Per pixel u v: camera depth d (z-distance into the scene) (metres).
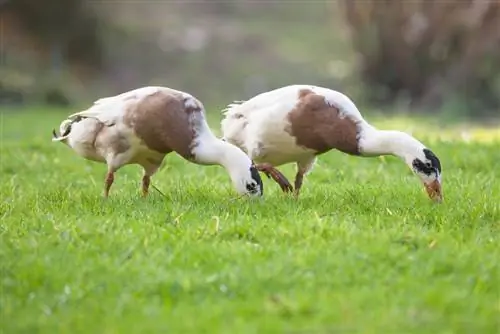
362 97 40.31
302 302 7.96
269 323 7.54
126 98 12.85
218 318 7.71
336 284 8.57
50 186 15.08
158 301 8.22
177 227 10.80
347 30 41.50
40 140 22.45
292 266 9.03
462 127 29.58
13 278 8.85
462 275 8.88
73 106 40.72
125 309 8.02
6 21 46.22
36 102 41.28
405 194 13.32
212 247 9.73
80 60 47.88
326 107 12.59
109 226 10.80
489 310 7.89
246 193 12.20
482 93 37.72
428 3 38.34
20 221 11.37
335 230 10.41
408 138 12.45
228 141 13.45
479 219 11.45
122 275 8.83
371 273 8.88
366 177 15.93
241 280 8.62
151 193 13.66
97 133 13.02
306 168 13.39
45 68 45.81
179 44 51.62
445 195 13.30
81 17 47.28
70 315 7.90
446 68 38.69
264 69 49.28
